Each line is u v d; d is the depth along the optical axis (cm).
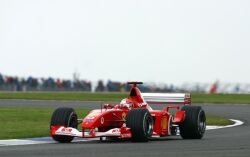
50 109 6762
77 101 9106
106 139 3612
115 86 18088
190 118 3769
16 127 4431
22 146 3180
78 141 3547
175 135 3866
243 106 8525
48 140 3606
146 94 3828
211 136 4016
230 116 6450
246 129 4706
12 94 12325
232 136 4003
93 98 10519
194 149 3014
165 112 3700
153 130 3569
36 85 17075
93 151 2878
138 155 2717
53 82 17325
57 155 2703
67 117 3450
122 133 3353
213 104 9138
